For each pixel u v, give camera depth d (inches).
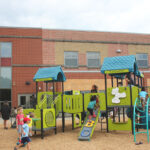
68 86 921.5
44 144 366.3
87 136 395.5
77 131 495.8
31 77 967.0
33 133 478.3
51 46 1018.7
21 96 951.0
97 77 955.3
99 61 1071.6
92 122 435.5
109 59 483.8
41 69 550.6
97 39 1079.0
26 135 327.3
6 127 556.4
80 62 1048.2
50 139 406.6
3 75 950.4
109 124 460.1
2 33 964.6
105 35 1090.1
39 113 430.9
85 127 426.3
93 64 1063.6
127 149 319.9
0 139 419.8
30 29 993.5
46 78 514.6
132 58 460.1
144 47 1131.3
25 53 977.5
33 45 988.6
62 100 490.0
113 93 457.7
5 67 955.3
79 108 482.0
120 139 390.6
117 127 452.1
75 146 346.6
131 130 467.5
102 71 469.1
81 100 489.4
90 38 1072.2
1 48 959.6
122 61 464.1
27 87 958.4
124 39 1109.7
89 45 1067.3
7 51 964.6
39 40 997.8
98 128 514.3
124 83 948.0
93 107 444.8
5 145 368.5
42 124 417.1
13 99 942.4
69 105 481.1
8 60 960.9
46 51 1008.2
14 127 570.3
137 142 358.9
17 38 976.3
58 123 642.2
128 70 443.5
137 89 461.7
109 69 462.9
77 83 932.6
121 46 1101.7
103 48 1080.8
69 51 1040.8
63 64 1023.6
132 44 1116.5
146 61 1128.2
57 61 1017.5
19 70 962.7
